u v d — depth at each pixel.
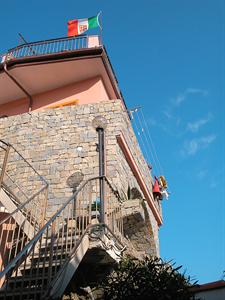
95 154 10.09
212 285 6.66
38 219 8.33
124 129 10.73
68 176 9.82
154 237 10.98
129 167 10.88
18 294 5.02
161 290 5.36
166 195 14.01
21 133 11.27
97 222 6.72
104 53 12.21
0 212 7.91
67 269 5.31
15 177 10.22
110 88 13.27
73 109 11.32
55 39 13.14
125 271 6.01
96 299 5.98
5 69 12.48
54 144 10.66
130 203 8.54
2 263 6.62
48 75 12.85
